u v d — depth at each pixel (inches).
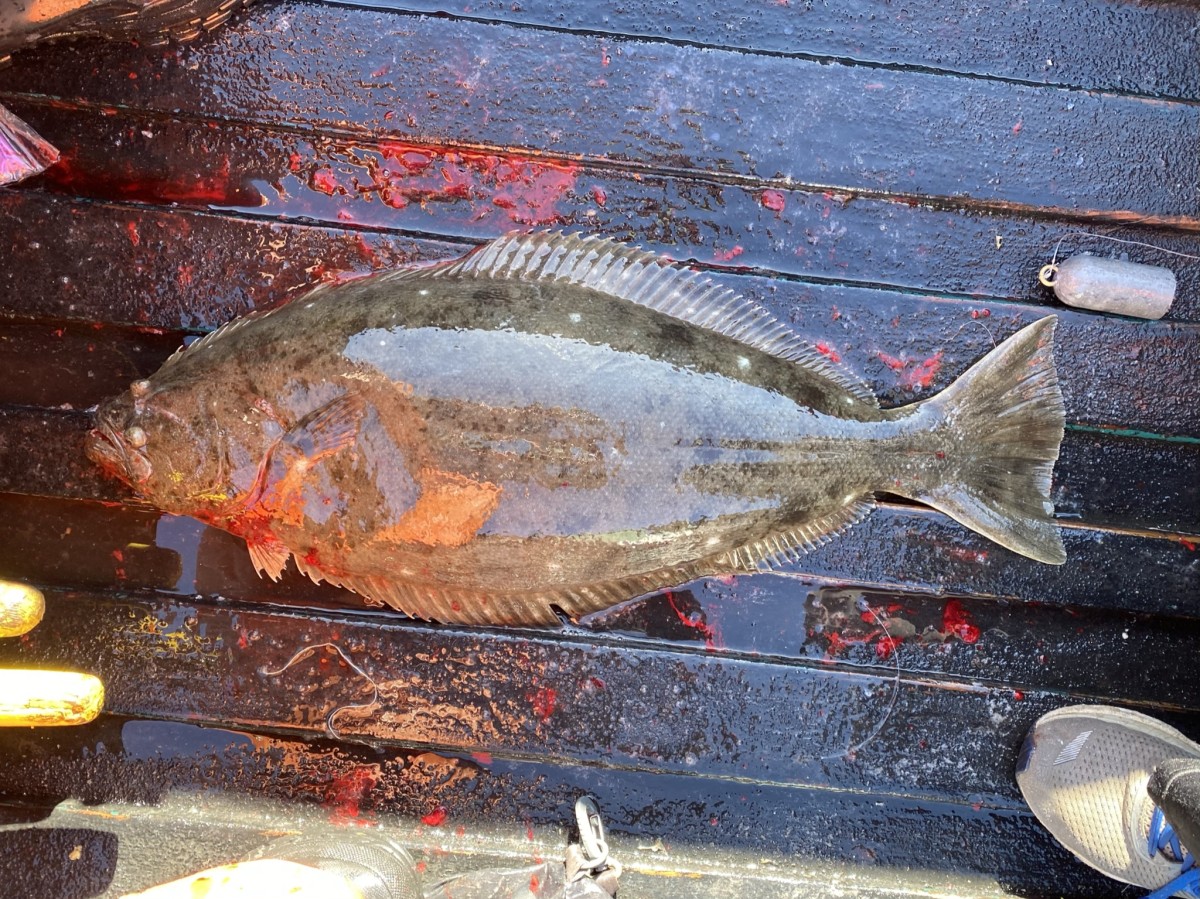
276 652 32.4
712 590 32.9
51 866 32.1
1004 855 33.3
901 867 33.2
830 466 29.8
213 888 27.5
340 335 28.0
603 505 28.4
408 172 31.6
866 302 32.2
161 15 29.4
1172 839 32.1
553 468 28.1
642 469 28.4
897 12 31.9
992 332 32.4
